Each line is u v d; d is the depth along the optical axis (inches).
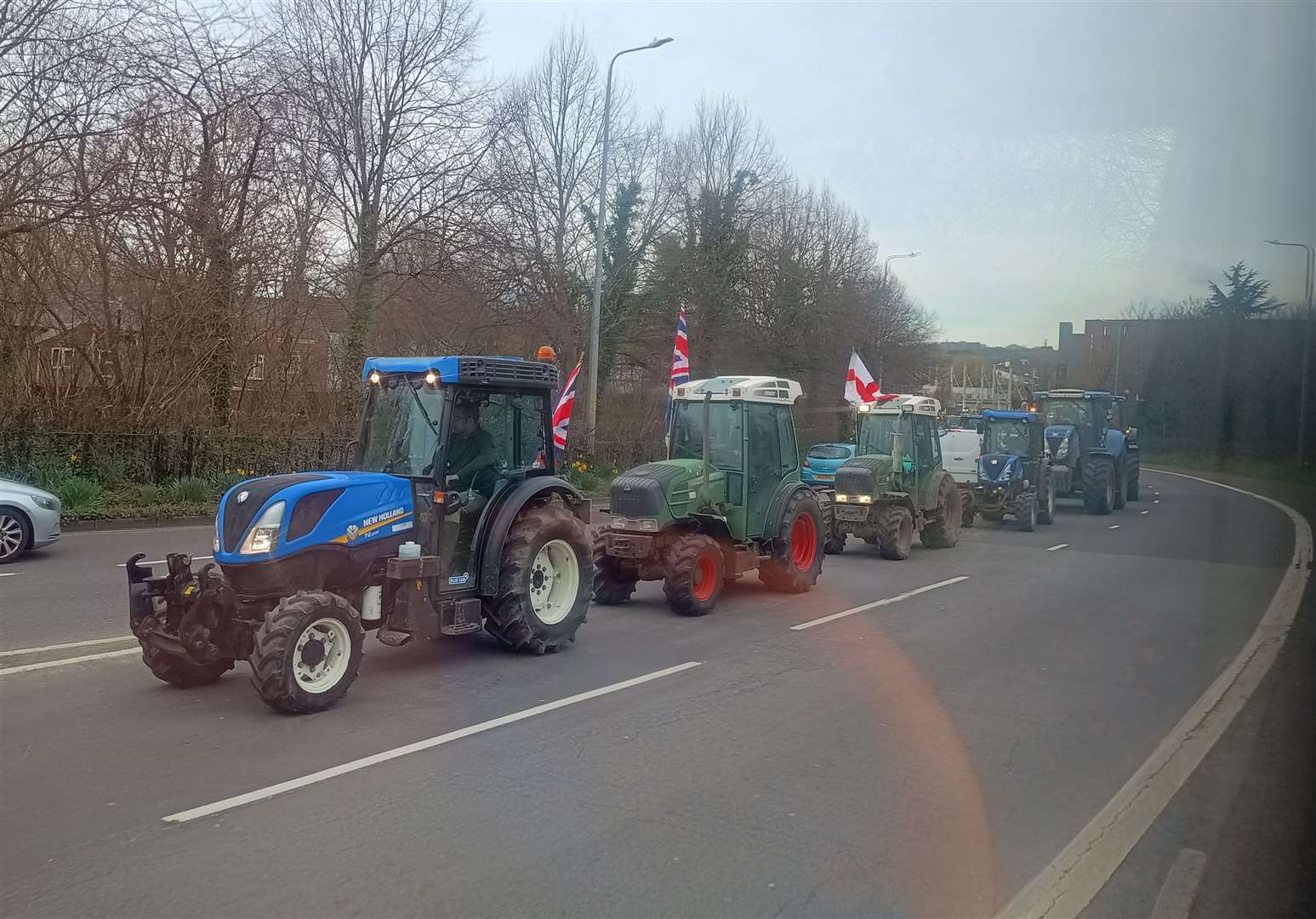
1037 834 184.1
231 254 757.3
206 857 166.7
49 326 705.6
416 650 326.6
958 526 671.8
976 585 493.7
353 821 182.7
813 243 1628.9
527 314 1082.1
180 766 210.2
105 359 722.8
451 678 289.9
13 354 667.4
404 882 158.7
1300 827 187.8
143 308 716.7
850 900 155.9
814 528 466.3
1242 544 561.6
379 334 983.0
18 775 203.2
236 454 766.5
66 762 211.0
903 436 620.1
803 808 194.2
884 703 273.3
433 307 981.8
